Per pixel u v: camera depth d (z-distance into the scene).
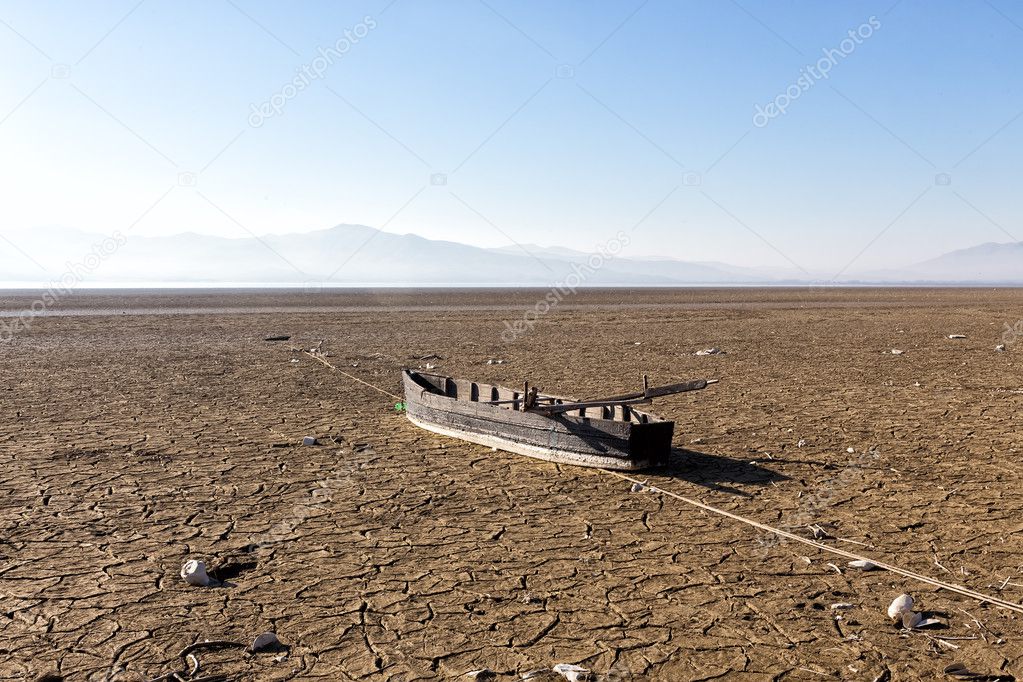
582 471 9.99
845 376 18.73
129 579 6.54
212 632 5.61
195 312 45.59
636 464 9.74
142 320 38.06
